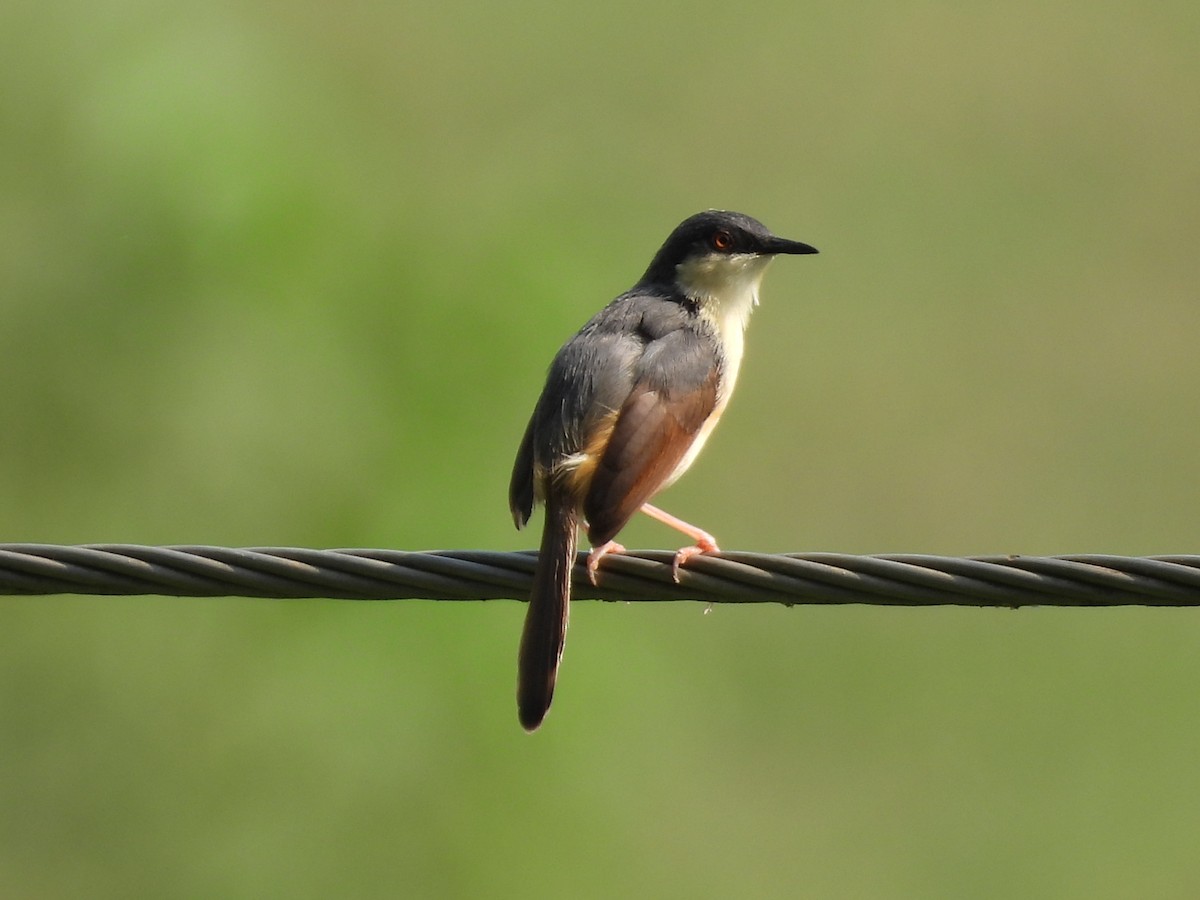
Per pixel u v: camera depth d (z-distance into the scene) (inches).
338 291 692.7
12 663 597.9
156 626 603.8
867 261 919.7
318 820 581.9
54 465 662.5
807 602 318.7
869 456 860.6
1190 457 855.7
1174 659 746.2
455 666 593.9
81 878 585.3
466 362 682.8
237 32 734.5
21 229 679.7
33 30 700.0
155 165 684.7
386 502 649.0
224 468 653.3
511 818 580.7
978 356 884.0
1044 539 840.3
